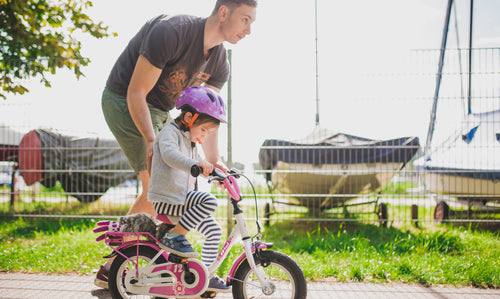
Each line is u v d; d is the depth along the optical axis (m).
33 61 6.02
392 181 6.06
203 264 2.28
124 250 2.39
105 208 7.15
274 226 5.64
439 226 5.43
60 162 6.29
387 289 2.96
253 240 2.36
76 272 3.34
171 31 2.54
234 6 2.61
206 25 2.70
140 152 2.91
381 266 3.34
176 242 2.29
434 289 2.96
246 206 6.92
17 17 6.37
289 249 4.06
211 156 2.86
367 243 4.20
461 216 5.74
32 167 6.34
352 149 5.19
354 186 5.33
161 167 2.31
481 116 5.27
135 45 2.76
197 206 2.29
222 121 2.42
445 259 3.60
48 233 4.98
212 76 3.19
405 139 5.22
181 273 2.31
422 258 3.67
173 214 2.31
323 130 5.96
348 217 6.25
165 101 2.95
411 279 3.16
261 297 2.59
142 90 2.58
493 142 4.88
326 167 5.20
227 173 2.50
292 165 5.27
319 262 3.53
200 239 4.58
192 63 2.79
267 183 5.78
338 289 2.95
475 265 3.34
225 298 2.74
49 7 6.65
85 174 6.47
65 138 6.51
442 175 5.36
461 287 3.02
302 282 2.24
